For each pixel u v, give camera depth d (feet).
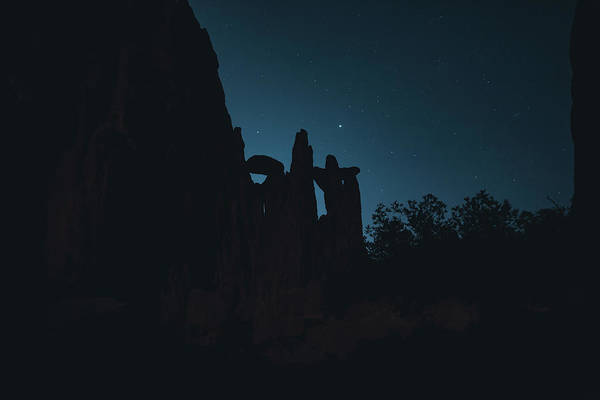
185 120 77.00
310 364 50.88
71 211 63.72
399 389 44.52
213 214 74.74
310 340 52.29
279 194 59.06
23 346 52.16
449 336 47.42
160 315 58.39
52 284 60.34
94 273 62.28
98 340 55.06
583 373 38.17
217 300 57.93
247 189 65.00
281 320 53.47
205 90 83.71
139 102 72.49
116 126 69.82
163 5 80.43
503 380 40.81
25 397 46.11
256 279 56.18
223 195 71.51
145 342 55.77
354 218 58.95
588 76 51.83
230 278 59.88
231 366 52.08
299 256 55.21
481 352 44.55
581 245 46.88
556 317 43.65
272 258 55.88
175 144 74.43
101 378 49.93
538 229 52.49
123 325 57.93
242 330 56.54
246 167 68.49
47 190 65.10
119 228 65.87
